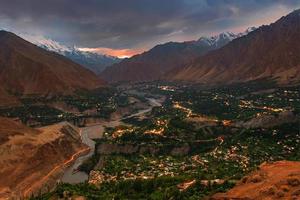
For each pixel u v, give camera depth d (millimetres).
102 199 137125
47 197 146875
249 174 122812
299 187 101375
